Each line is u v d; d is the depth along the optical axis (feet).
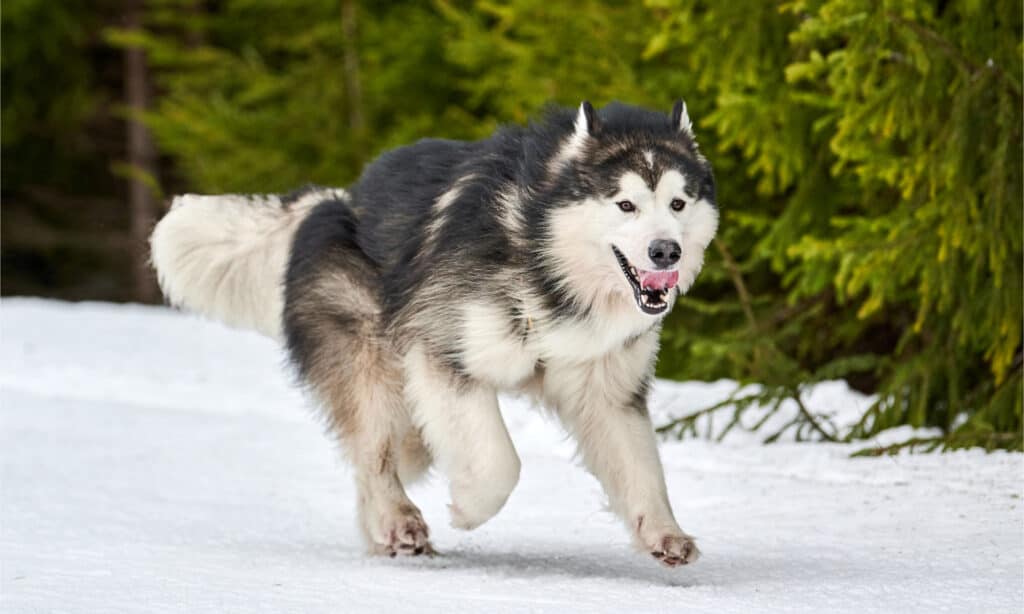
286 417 51.70
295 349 31.76
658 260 25.68
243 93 95.20
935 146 40.81
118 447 43.60
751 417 46.65
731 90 48.96
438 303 28.04
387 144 88.02
